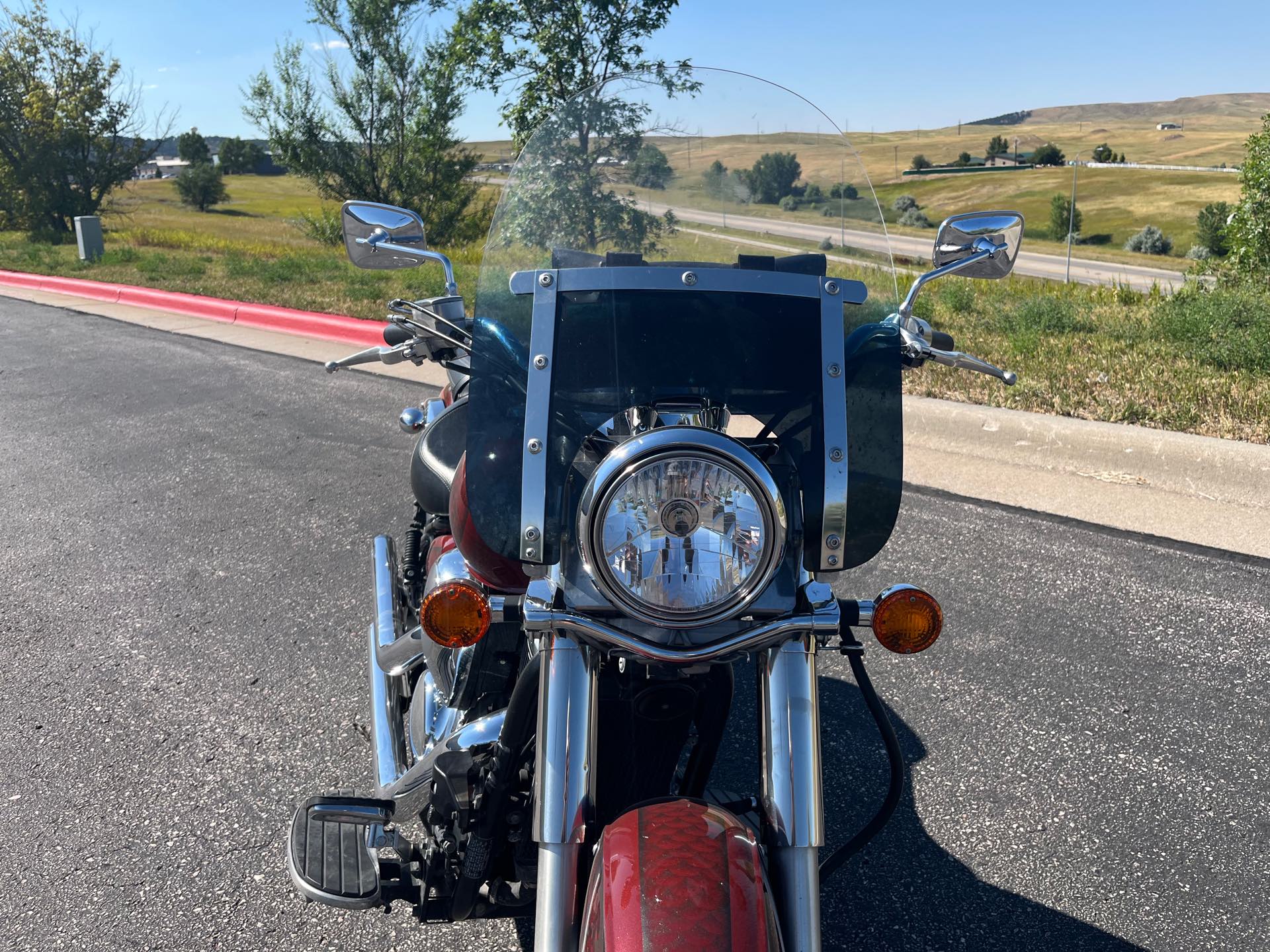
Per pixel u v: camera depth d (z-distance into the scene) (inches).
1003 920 113.4
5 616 189.3
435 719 108.9
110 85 1309.1
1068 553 200.7
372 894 90.2
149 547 219.8
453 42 633.6
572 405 86.3
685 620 74.9
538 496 84.3
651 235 99.3
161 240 1088.8
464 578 82.8
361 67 1122.7
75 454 286.8
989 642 169.8
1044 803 132.1
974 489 234.1
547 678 79.5
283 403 333.1
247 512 238.5
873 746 144.6
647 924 68.1
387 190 1171.3
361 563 209.5
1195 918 113.1
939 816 130.2
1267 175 543.2
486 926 114.0
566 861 76.5
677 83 100.3
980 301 475.5
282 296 522.9
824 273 97.0
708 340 88.1
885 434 89.9
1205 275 581.9
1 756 146.5
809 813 77.6
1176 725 146.9
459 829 91.4
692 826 74.4
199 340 446.9
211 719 154.6
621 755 89.1
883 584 189.6
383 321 440.5
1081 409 266.8
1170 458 231.8
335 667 168.7
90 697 161.0
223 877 121.9
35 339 458.9
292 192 4028.1
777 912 77.1
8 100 1262.3
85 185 1325.0
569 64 602.9
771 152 99.4
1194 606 179.2
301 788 138.2
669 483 72.6
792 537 83.7
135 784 139.5
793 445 87.4
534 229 97.2
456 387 141.5
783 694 80.1
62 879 122.0
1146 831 126.6
